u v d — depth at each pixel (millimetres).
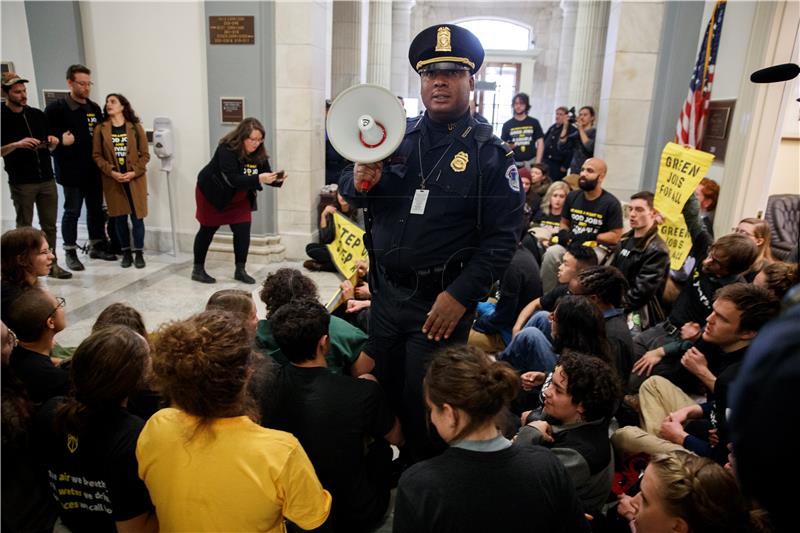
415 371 1645
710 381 2020
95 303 3551
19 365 1589
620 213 3547
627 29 4477
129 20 4738
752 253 2330
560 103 9359
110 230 4668
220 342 1077
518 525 984
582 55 7699
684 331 2395
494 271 1496
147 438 1117
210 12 4598
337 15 5523
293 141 4812
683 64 4445
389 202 1560
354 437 1559
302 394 1536
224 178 3893
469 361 1073
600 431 1570
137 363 1225
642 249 2900
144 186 4383
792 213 4188
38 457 1346
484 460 1014
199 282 4164
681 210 2820
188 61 4762
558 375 1557
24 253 2021
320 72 4879
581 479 1478
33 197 3801
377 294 1721
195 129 4898
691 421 1926
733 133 3486
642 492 1214
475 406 1019
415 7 7902
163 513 1097
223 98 4758
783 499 284
